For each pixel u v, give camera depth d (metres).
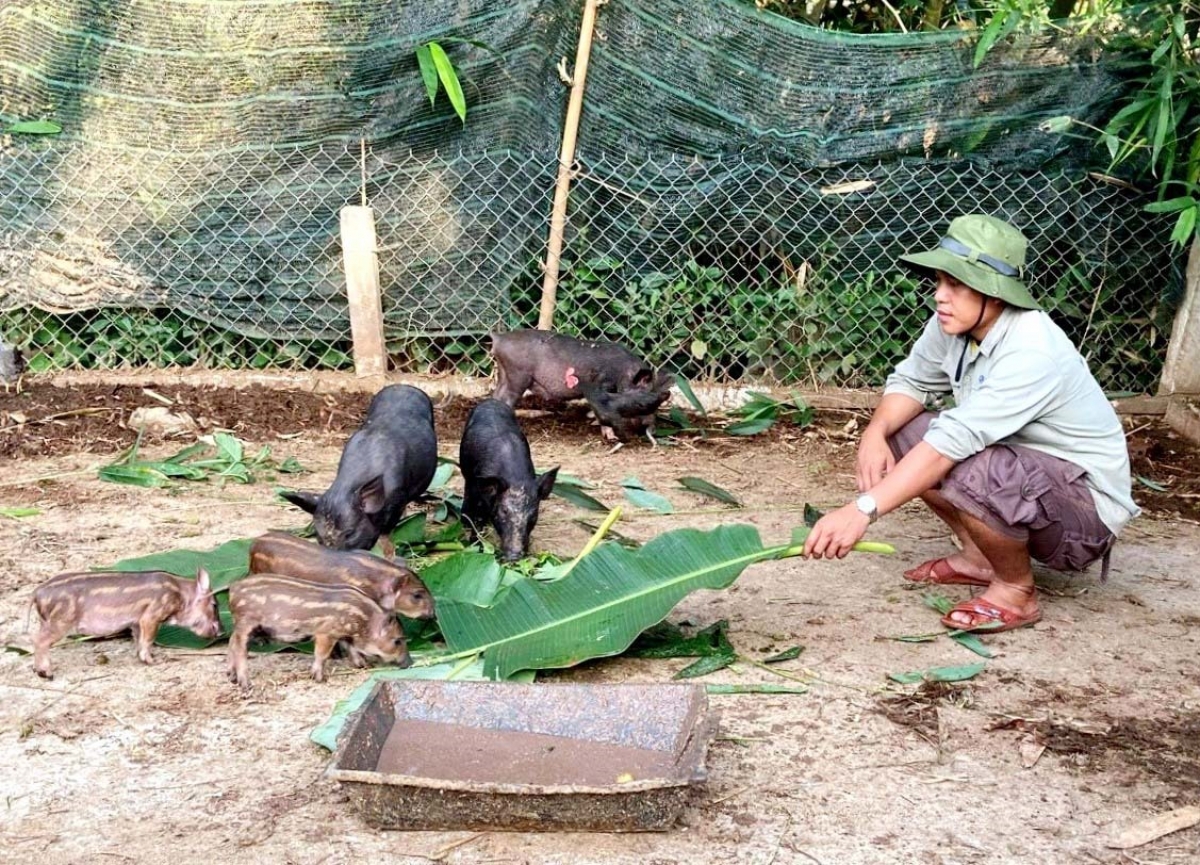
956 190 8.20
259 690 4.40
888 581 5.59
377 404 5.95
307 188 8.19
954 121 8.02
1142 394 8.66
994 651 4.86
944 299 4.74
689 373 8.79
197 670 4.56
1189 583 5.70
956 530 5.52
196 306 8.42
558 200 8.20
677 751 3.88
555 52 7.98
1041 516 4.85
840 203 8.26
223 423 7.90
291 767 3.88
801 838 3.54
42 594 4.43
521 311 8.66
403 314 8.49
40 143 8.04
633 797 3.46
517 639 4.52
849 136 8.06
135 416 7.79
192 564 5.12
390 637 4.48
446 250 8.36
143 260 8.30
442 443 7.71
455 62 7.95
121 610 4.51
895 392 5.28
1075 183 8.23
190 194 8.16
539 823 3.48
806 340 8.62
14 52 7.82
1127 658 4.83
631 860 3.41
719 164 8.18
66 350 8.53
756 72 7.97
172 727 4.13
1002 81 7.95
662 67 7.99
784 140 8.09
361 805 3.48
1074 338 8.74
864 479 5.21
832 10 10.02
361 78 7.98
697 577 4.70
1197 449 7.93
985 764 3.99
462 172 8.21
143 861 3.37
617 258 8.48
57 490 6.65
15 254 8.24
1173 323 8.55
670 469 7.39
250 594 4.39
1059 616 5.23
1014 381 4.68
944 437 4.68
